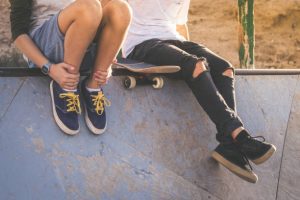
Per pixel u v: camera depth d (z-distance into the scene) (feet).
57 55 10.64
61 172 10.76
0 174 10.14
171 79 12.70
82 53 10.44
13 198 10.18
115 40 10.61
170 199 12.20
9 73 10.60
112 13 10.48
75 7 10.12
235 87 14.07
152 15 12.83
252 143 11.61
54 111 10.76
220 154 12.01
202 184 12.80
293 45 27.14
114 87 11.87
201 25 27.04
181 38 13.06
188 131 12.77
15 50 21.59
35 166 10.50
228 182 13.28
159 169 12.14
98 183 11.19
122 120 11.82
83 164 11.05
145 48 12.44
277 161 14.47
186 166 12.60
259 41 27.04
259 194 13.85
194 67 11.87
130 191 11.60
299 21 27.27
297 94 15.26
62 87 10.61
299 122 15.11
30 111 10.66
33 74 10.84
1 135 10.29
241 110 14.05
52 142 10.75
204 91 11.80
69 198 10.77
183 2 13.19
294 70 15.35
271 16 27.25
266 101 14.57
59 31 10.36
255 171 13.99
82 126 11.16
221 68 12.46
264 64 26.76
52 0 10.94
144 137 12.05
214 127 13.23
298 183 14.65
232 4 27.27
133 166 11.75
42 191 10.50
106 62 10.79
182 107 12.80
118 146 11.62
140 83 12.17
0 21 21.67
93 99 11.03
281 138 14.66
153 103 12.36
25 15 10.70
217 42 26.89
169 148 12.41
